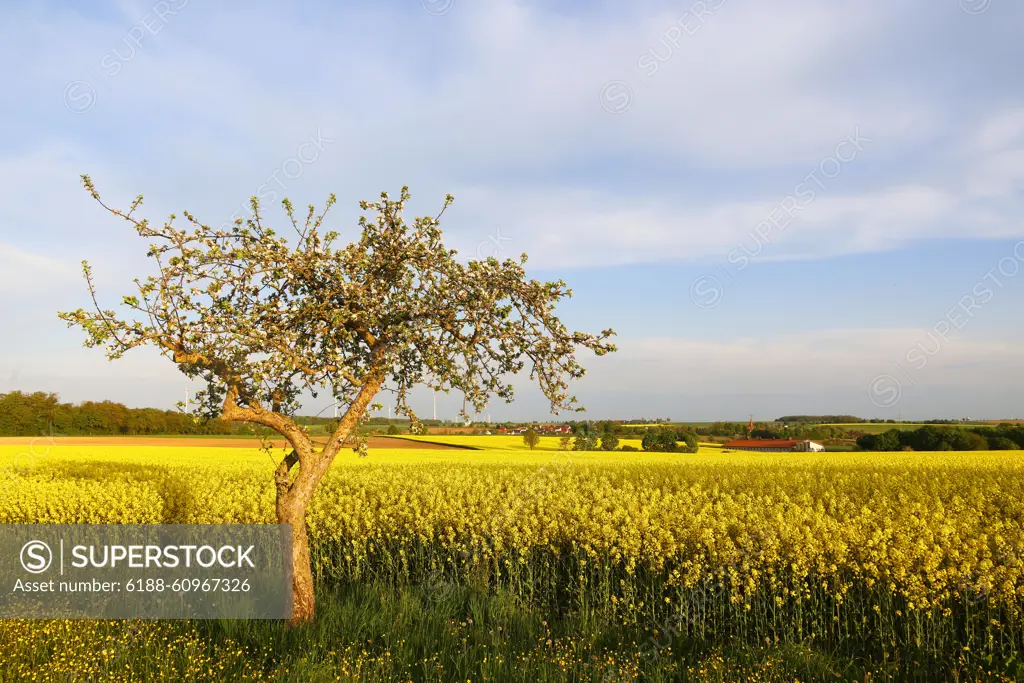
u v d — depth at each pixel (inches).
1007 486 791.7
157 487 750.5
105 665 245.8
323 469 309.4
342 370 276.4
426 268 306.3
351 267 298.8
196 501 634.8
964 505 597.6
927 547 350.6
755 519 442.0
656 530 408.8
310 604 304.7
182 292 263.0
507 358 320.5
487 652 269.4
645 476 904.9
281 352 266.7
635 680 246.4
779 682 245.9
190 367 272.5
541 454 1681.8
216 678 240.1
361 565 456.8
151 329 252.8
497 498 577.9
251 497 657.0
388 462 1272.1
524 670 246.2
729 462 1326.3
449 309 305.4
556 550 414.6
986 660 269.3
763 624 318.7
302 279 304.5
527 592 385.1
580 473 944.3
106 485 737.6
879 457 1550.2
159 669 245.1
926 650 280.4
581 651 276.2
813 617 326.6
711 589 333.1
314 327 293.3
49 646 265.4
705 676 246.5
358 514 512.7
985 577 295.4
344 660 250.8
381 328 302.8
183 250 268.8
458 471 914.1
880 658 286.8
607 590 349.1
